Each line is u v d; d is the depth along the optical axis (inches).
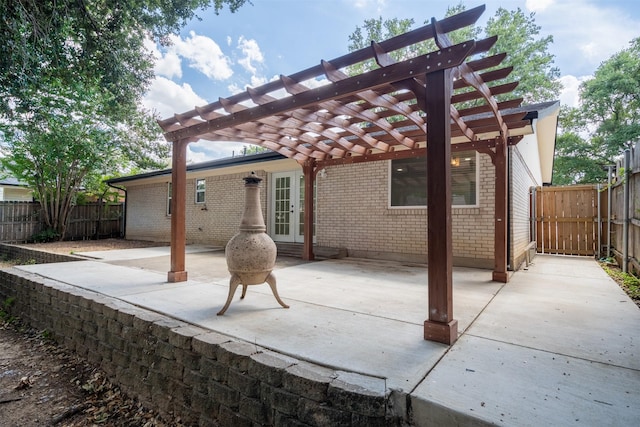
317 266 245.6
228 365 92.4
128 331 127.6
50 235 506.0
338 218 307.3
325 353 90.0
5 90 283.1
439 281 98.3
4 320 207.6
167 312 129.4
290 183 357.1
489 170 231.3
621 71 683.4
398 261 268.7
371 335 104.0
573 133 782.5
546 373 78.3
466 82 113.7
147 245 437.4
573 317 122.6
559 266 252.5
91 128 467.5
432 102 99.6
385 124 177.5
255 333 106.0
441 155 98.3
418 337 102.0
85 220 560.7
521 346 95.0
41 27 255.6
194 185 448.5
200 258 296.0
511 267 224.5
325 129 194.9
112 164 521.3
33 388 131.4
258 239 132.8
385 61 104.7
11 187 685.9
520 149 260.5
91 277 202.5
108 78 350.6
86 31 314.3
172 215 188.7
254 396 86.1
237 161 363.6
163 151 590.9
